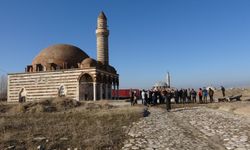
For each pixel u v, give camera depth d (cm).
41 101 4591
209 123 2300
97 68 6662
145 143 1570
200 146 1477
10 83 7331
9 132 1992
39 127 2223
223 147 1463
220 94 8638
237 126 2095
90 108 4381
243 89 9200
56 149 1482
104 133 1875
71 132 1958
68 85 6825
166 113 3278
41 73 7088
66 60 7438
